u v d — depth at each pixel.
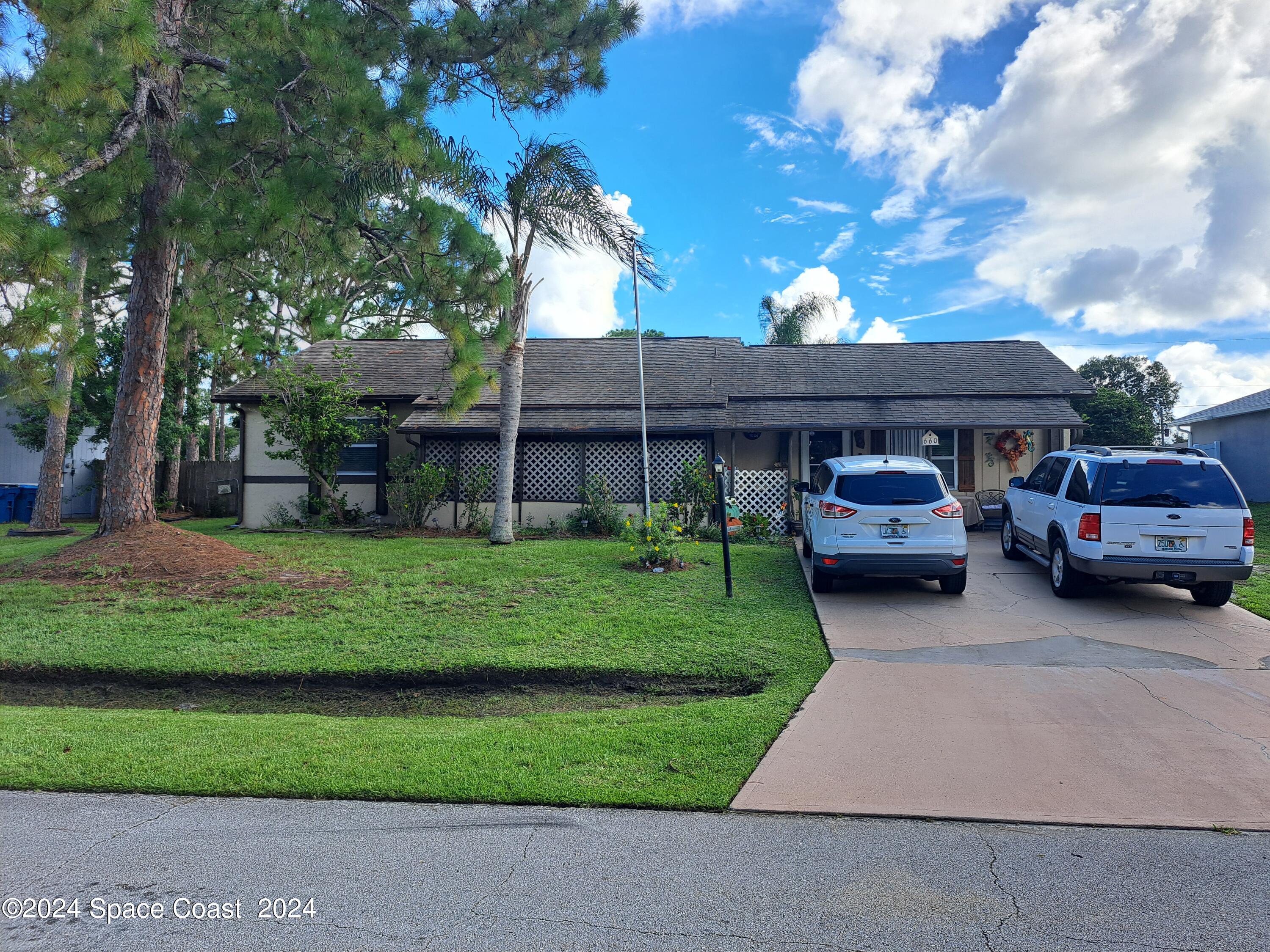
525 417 15.88
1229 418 25.50
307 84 11.38
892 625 8.27
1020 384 17.02
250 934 3.09
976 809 4.23
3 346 8.73
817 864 3.66
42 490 17.28
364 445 17.08
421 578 10.07
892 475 9.48
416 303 11.39
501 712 6.50
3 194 8.24
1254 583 10.24
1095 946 3.01
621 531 11.88
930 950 2.97
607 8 13.20
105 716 6.05
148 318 11.39
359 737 5.47
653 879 3.53
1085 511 8.91
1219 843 3.88
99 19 8.67
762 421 15.91
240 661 7.29
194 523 19.31
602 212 12.61
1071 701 6.00
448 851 3.81
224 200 11.34
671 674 6.93
